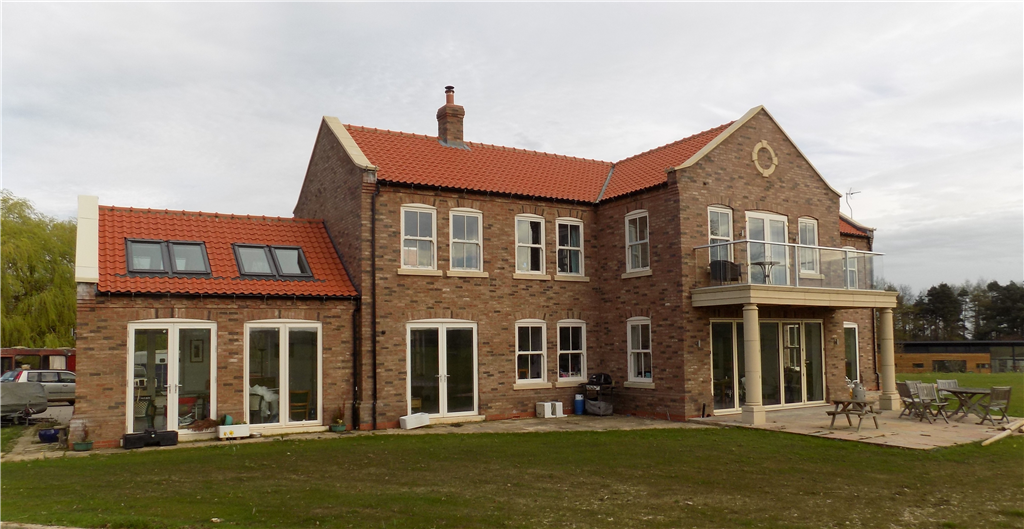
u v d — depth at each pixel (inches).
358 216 722.8
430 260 756.0
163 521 331.0
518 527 331.3
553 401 812.0
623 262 823.1
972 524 345.4
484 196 787.4
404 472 471.5
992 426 659.4
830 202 885.8
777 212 828.0
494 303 784.9
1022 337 2682.1
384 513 354.6
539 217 825.5
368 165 721.6
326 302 697.0
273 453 552.1
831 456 529.7
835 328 877.8
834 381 869.2
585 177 909.8
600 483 435.2
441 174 784.9
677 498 395.2
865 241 1104.2
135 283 617.3
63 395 1074.7
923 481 444.5
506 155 898.7
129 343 610.2
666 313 759.1
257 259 714.2
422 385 736.3
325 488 417.1
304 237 775.1
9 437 681.6
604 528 331.0
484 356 773.3
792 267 765.9
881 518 355.3
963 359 1822.1
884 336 822.5
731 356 780.6
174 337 627.5
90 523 327.0
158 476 457.4
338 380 698.8
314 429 679.1
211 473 467.8
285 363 676.1
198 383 636.7
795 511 367.2
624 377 814.5
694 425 700.7
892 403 805.9
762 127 828.6
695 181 761.6
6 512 350.3
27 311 1272.1
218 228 734.5
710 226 773.9
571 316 834.2
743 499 393.7
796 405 831.7
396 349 722.2
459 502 380.2
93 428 590.2
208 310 642.2
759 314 806.5
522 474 464.4
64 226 1373.0
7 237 1273.4
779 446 574.2
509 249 800.9
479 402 765.3
